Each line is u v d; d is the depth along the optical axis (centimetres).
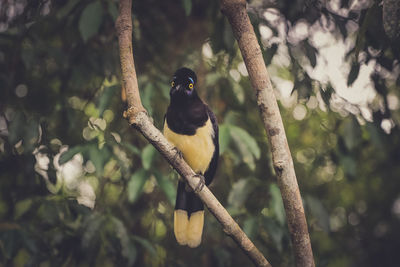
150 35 1145
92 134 1126
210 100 1102
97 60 1030
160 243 1155
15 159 1024
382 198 1817
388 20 584
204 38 1149
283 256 1145
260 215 979
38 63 1021
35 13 960
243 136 909
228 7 523
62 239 952
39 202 948
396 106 1330
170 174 1035
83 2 919
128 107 543
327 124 1188
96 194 1133
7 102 1022
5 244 882
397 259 1852
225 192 1183
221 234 1138
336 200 1647
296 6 917
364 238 1795
